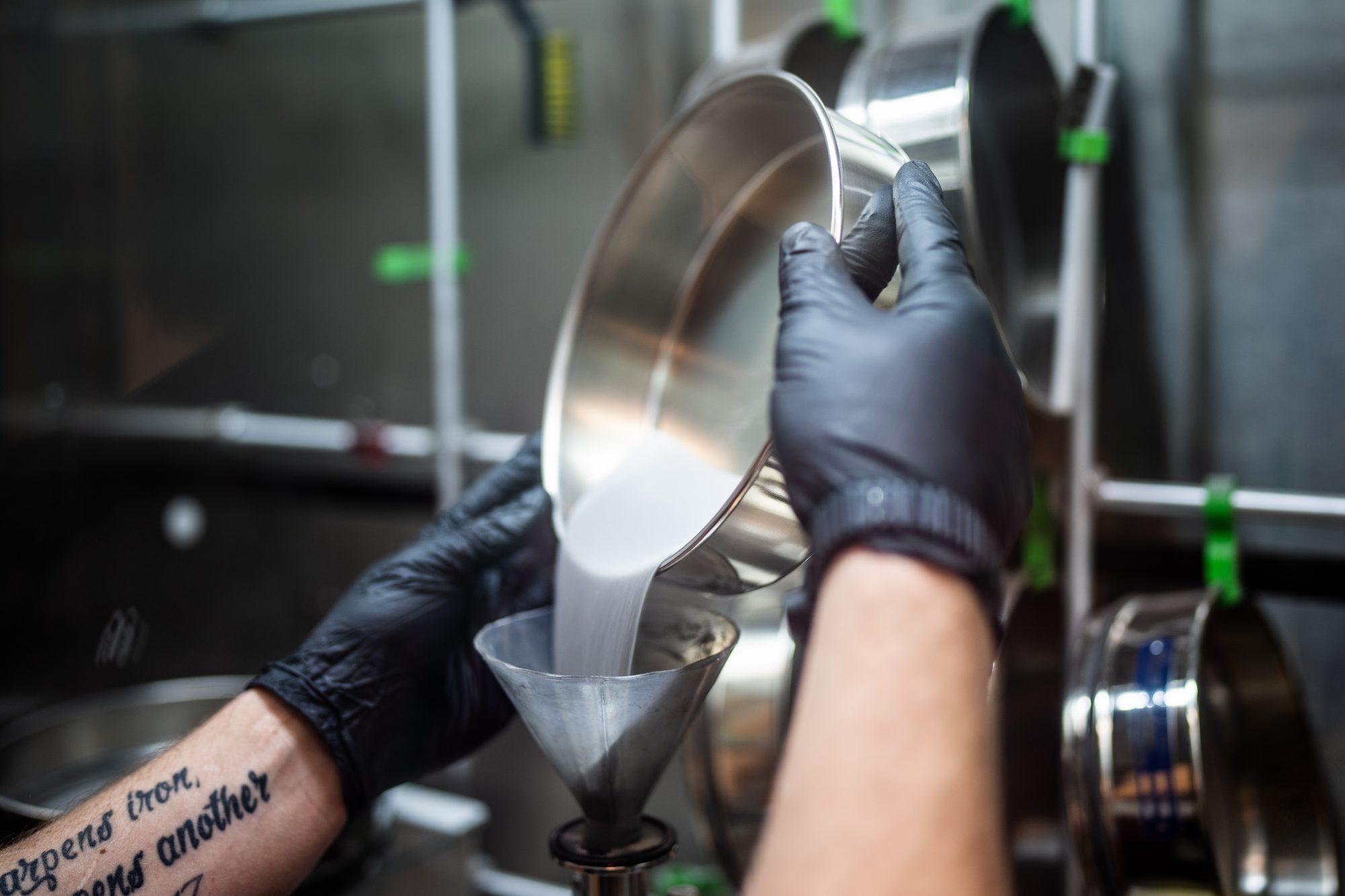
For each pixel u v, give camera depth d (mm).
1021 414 503
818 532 456
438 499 1382
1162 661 824
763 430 761
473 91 1319
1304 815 929
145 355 1551
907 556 435
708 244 883
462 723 757
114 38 1512
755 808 956
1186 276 994
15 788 1038
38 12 1433
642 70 1214
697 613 622
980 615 439
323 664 708
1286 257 953
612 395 833
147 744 1165
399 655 717
